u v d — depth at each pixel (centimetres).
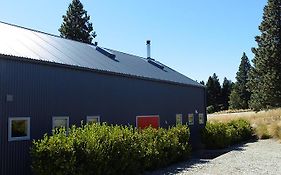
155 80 1967
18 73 1177
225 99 9650
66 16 5009
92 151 1089
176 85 2248
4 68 1130
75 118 1402
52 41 1708
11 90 1146
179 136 1705
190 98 2442
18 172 1144
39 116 1240
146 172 1359
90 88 1496
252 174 1255
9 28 1575
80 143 1067
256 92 4553
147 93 1920
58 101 1327
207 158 1833
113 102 1636
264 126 3098
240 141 2662
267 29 4441
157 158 1433
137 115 1812
